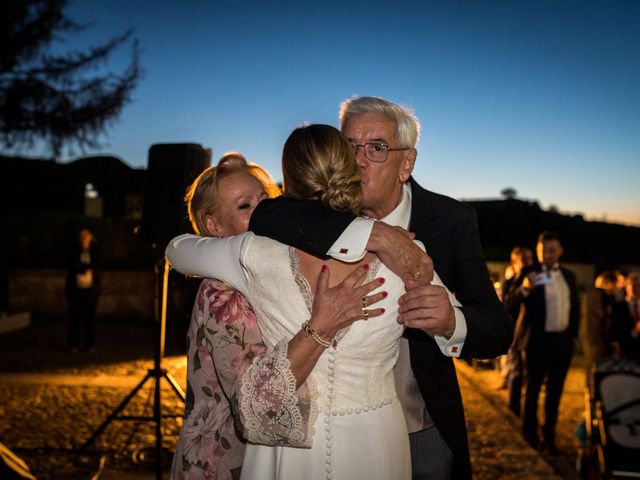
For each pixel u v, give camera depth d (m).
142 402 6.41
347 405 1.58
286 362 1.51
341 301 1.50
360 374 1.59
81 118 15.05
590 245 15.41
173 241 1.92
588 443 4.84
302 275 1.56
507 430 5.69
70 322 9.66
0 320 11.08
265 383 1.52
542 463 4.81
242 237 1.68
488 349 1.84
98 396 6.60
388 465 1.61
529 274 5.58
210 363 1.75
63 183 18.92
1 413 5.88
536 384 5.48
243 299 1.70
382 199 2.04
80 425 5.54
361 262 1.56
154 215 4.48
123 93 15.20
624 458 4.36
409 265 1.53
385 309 1.56
